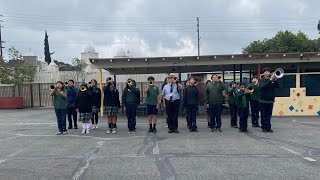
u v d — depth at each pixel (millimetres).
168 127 11453
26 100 28641
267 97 11039
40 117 18406
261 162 6961
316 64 20312
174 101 11297
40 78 32406
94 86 12578
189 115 11578
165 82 11945
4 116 19562
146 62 18109
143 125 13664
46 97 28781
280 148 8414
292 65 20938
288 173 6113
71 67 40250
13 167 6871
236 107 12414
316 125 13008
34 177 6121
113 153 8070
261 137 10164
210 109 11500
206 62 17922
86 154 8023
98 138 10391
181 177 5941
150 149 8484
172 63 18047
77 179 5957
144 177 5984
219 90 11414
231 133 11055
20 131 12516
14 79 27750
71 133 11547
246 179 5793
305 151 8039
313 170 6301
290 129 11875
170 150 8320
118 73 25234
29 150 8680
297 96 16953
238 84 12523
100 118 16703
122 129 12469
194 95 11523
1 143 9891
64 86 12320
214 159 7281
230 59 17859
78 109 11484
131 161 7203
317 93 17109
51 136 11031
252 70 24906
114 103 11422
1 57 31453
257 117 12508
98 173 6305
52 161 7344
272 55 17516
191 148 8539
